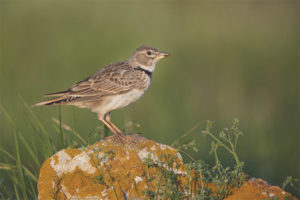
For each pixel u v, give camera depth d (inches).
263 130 673.0
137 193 352.2
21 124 514.3
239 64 995.9
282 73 963.3
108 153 370.0
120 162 366.9
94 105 472.7
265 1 1300.4
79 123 651.5
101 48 1015.0
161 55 498.0
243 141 642.8
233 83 910.4
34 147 437.7
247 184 347.9
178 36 1139.3
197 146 594.2
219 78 936.3
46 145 435.5
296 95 854.5
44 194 353.4
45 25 1106.1
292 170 571.8
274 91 884.6
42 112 482.9
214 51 1061.1
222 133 358.0
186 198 345.7
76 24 1114.7
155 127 691.4
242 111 786.2
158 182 333.4
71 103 459.5
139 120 719.1
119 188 354.3
